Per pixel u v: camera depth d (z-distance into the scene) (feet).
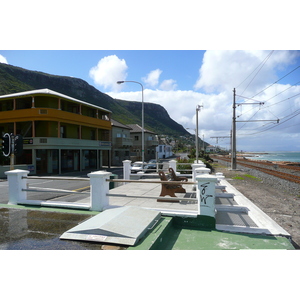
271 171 87.40
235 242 14.71
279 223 23.45
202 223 17.19
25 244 13.08
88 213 18.93
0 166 72.74
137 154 181.88
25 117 90.43
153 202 23.09
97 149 115.14
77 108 110.42
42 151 93.15
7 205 21.79
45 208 20.59
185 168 61.21
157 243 13.61
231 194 28.68
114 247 12.50
